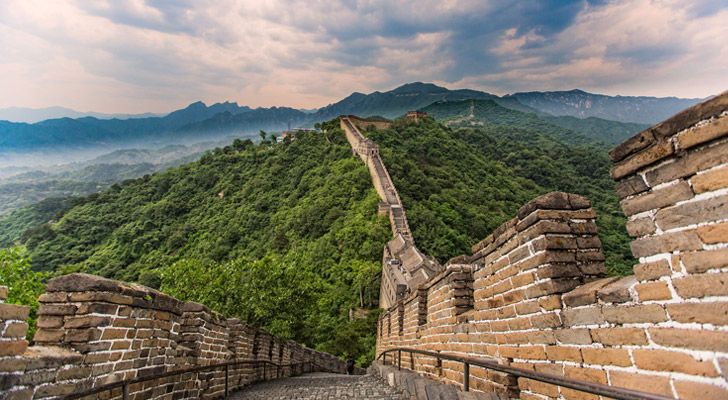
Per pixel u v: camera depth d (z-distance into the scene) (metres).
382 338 17.45
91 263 66.81
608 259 36.56
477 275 5.46
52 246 72.44
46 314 4.44
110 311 4.69
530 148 113.50
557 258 3.76
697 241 2.42
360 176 75.81
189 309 7.68
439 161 91.44
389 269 41.72
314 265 57.25
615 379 2.98
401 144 94.69
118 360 4.82
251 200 84.69
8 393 3.22
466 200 74.56
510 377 4.43
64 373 3.94
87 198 94.75
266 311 17.92
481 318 5.26
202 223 78.69
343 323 40.41
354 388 9.43
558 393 3.61
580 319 3.35
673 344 2.54
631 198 2.87
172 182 96.06
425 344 8.44
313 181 83.50
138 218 81.50
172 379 6.31
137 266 65.06
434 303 7.91
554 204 3.90
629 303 2.88
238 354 10.65
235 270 18.53
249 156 102.94
